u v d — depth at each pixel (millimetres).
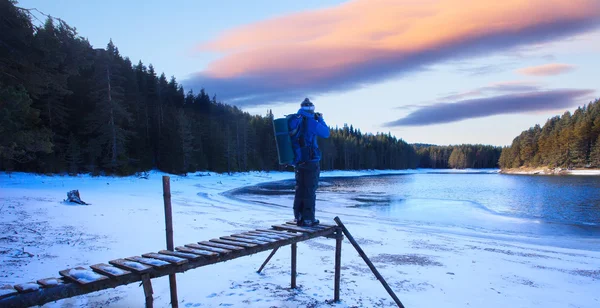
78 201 15453
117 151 38094
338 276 5164
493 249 10336
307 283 6055
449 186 49562
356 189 43125
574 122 102000
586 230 15656
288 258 7852
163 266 3166
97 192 23516
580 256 9984
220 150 62406
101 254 7477
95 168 37031
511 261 8742
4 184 24641
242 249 3857
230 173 62219
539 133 115500
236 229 11492
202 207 18922
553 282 6992
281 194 32719
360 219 17547
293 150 4867
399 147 153750
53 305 4840
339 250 5129
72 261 6840
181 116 51906
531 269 7996
